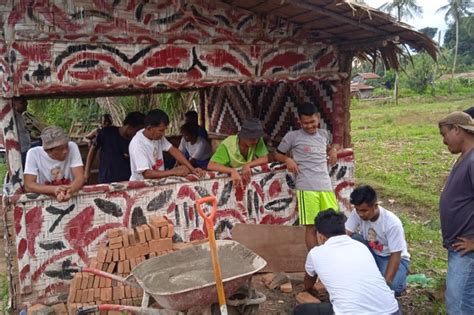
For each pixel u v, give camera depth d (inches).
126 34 195.0
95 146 262.2
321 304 162.6
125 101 448.8
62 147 182.5
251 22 220.1
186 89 364.5
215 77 215.2
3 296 214.5
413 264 245.6
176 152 214.4
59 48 183.3
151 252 187.9
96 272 159.2
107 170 252.7
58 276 188.2
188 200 209.3
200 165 275.3
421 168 521.3
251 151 220.2
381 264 185.8
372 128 970.1
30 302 184.4
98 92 323.6
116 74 194.5
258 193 223.9
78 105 498.0
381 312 138.9
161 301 148.6
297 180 217.2
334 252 147.9
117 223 196.4
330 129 259.9
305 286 196.4
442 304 192.7
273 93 306.8
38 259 184.4
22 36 176.6
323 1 184.5
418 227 310.5
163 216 205.0
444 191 158.9
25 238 181.6
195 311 157.9
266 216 227.1
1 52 174.6
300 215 216.5
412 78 1940.2
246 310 166.4
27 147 262.8
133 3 194.7
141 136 206.1
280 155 218.7
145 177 201.6
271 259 220.5
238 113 351.9
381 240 181.5
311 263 156.9
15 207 179.0
